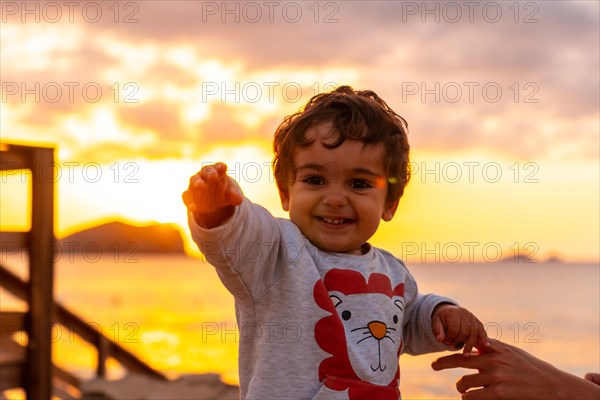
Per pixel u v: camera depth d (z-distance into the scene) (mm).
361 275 1977
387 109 2164
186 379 7488
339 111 2000
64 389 7129
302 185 1994
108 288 62562
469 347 2076
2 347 4836
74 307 41594
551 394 1966
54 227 4961
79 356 17766
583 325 27016
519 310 34688
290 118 2152
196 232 1642
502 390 1966
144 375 7465
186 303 44719
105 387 6805
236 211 1666
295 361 1847
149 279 80750
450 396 12211
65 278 83688
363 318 1925
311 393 1828
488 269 95938
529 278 72688
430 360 16109
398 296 2080
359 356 1879
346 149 1954
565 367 16594
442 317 2115
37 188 4875
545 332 24656
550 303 38719
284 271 1882
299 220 1995
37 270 4875
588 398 1939
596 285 57375
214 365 16797
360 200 1969
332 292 1919
